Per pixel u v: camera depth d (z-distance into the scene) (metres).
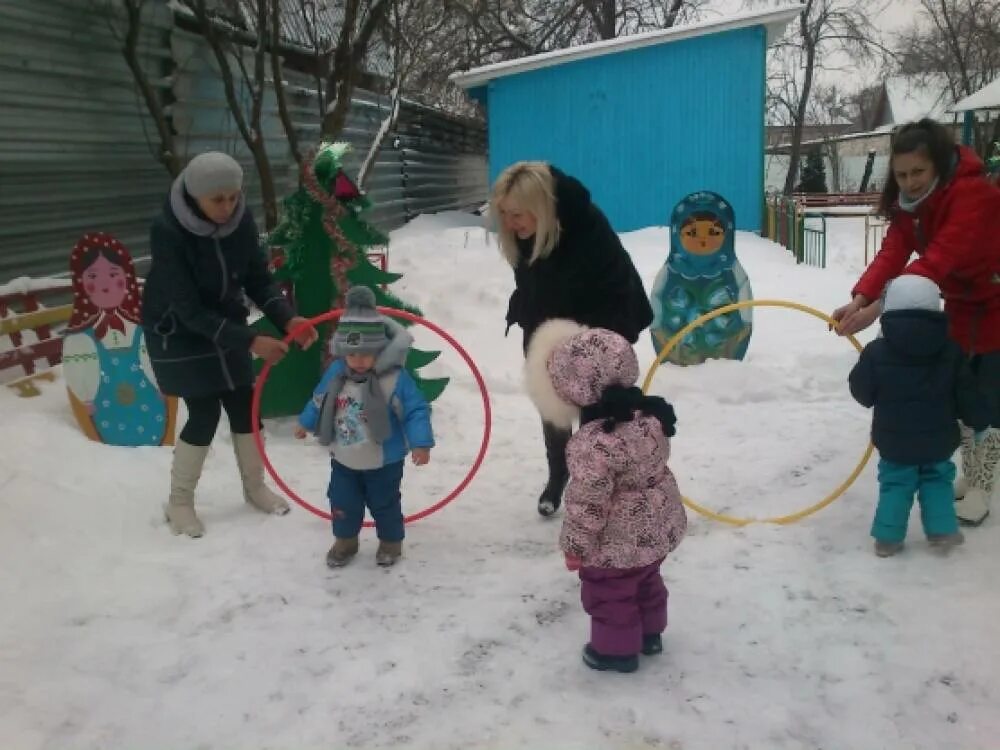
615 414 2.94
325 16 12.30
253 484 4.64
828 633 3.35
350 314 3.84
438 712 2.97
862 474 4.98
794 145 33.12
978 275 4.09
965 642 3.22
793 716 2.88
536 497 4.90
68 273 7.80
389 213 17.73
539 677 3.15
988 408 3.70
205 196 3.96
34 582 3.73
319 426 3.93
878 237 20.75
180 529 4.34
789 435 5.73
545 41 25.12
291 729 2.90
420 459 3.84
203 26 8.69
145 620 3.55
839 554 3.98
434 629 3.49
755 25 15.44
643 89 16.08
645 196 16.41
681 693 3.03
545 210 3.94
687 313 7.35
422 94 19.73
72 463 4.74
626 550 3.00
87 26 7.95
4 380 5.82
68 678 3.14
